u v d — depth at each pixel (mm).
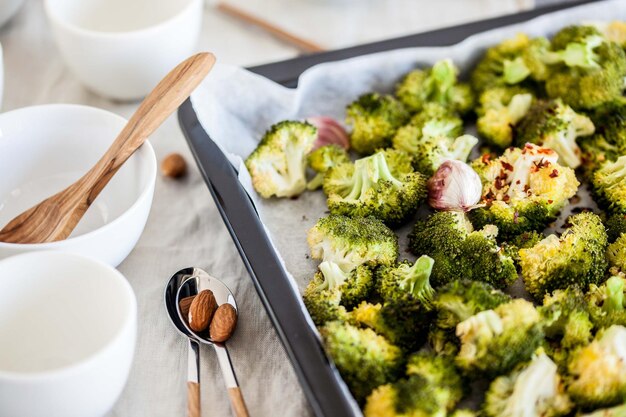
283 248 609
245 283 595
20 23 797
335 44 807
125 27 737
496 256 562
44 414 468
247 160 639
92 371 464
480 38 719
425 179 622
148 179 564
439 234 577
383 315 524
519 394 490
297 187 643
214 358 552
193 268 592
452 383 493
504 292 576
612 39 713
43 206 554
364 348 503
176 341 561
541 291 565
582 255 563
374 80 711
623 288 551
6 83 739
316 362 494
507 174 624
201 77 569
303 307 526
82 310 518
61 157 612
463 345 500
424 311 531
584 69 677
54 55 770
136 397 534
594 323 535
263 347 560
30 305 516
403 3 855
